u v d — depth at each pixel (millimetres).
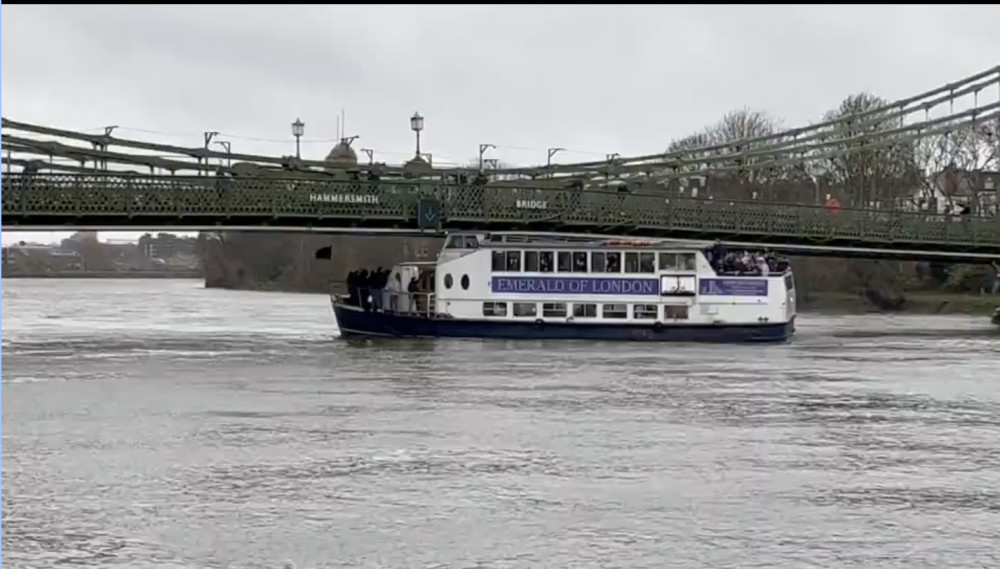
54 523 26953
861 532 26562
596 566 24062
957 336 78438
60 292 191500
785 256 93000
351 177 72625
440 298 68875
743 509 28406
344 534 26156
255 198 64625
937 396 47312
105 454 34594
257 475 31781
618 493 29844
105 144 72000
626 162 84875
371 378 51406
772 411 42969
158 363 57938
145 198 62719
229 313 112375
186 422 40031
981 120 90188
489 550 25062
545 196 69125
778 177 124438
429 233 69375
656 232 71250
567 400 45094
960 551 25297
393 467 32781
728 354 62406
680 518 27547
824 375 53688
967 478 31938
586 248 68062
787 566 24203
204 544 25406
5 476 31625
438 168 77125
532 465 33094
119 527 26672
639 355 61344
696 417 41469
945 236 79312
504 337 68312
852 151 90375
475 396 46031
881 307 118125
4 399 45375
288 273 191375
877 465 33562
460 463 33312
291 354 62156
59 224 61625
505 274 68250
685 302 68312
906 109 90500
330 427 39031
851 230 76438
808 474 32281
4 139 68188
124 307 127938
